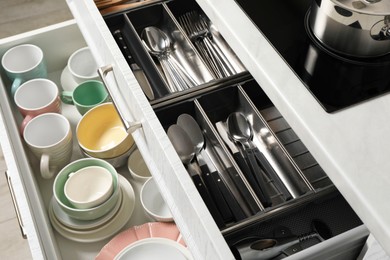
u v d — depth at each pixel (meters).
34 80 1.31
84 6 1.08
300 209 0.88
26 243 1.50
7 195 1.60
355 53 0.69
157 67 1.09
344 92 0.64
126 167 1.28
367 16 0.63
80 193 1.17
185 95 0.98
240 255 0.81
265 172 0.96
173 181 0.84
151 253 1.08
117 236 1.13
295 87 0.65
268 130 0.95
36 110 1.25
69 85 1.40
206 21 1.16
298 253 0.71
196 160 1.00
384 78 0.67
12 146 1.16
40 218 1.09
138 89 0.88
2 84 1.29
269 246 0.83
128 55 1.12
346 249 0.74
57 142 1.21
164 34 1.15
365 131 0.60
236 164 0.90
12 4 2.10
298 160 0.96
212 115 1.03
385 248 0.53
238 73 0.99
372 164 0.57
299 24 0.74
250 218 0.81
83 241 1.14
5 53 1.34
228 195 0.95
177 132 0.99
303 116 0.62
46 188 1.24
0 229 1.53
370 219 0.54
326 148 0.58
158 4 1.13
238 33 0.73
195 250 0.84
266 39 0.72
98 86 1.34
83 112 1.32
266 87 0.68
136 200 1.23
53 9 2.08
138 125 0.93
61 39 1.41
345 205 0.89
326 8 0.67
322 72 0.67
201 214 0.73
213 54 1.12
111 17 1.12
